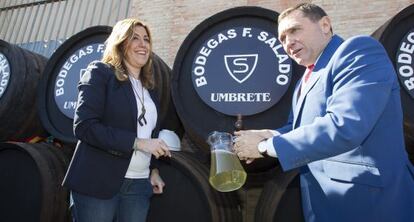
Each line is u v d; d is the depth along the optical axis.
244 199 3.75
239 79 2.98
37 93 3.94
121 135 1.89
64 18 6.72
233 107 2.94
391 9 4.42
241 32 3.08
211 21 3.16
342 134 1.37
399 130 1.54
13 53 4.01
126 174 2.12
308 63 1.86
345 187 1.53
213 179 1.68
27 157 3.47
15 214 3.38
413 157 2.86
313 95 1.66
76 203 1.98
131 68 2.21
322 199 1.64
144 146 1.94
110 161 1.95
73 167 1.94
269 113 2.91
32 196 3.36
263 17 3.06
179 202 2.89
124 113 2.01
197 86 3.04
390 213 1.47
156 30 5.43
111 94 2.00
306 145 1.45
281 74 2.92
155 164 2.43
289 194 2.62
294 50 1.82
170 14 5.43
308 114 1.66
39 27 6.87
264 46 3.01
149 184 2.26
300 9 1.83
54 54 3.87
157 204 2.93
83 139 1.87
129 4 6.14
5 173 3.52
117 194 2.04
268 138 1.70
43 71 3.86
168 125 3.69
